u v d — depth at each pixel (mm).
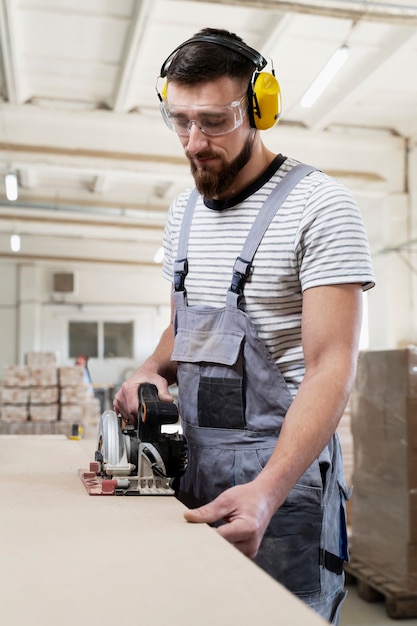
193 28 4770
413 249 6855
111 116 6141
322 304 1162
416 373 3428
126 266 10672
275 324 1260
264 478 983
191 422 1321
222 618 572
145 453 1194
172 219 1504
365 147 6816
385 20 4309
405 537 3438
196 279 1349
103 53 5230
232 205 1312
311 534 1196
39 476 1299
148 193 8734
